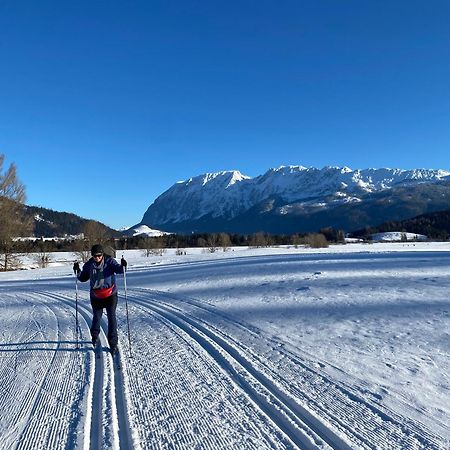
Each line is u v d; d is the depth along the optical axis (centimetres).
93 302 782
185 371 641
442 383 539
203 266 3048
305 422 448
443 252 3859
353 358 656
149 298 1516
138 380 610
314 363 641
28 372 676
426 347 695
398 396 503
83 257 4788
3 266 4744
